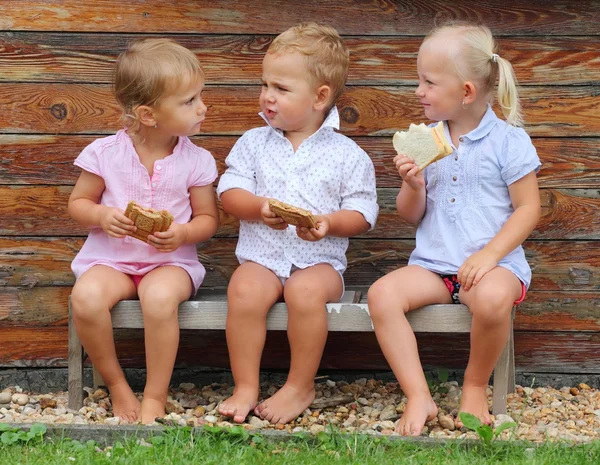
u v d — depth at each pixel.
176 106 3.40
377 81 3.83
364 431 3.14
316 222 3.31
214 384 3.95
